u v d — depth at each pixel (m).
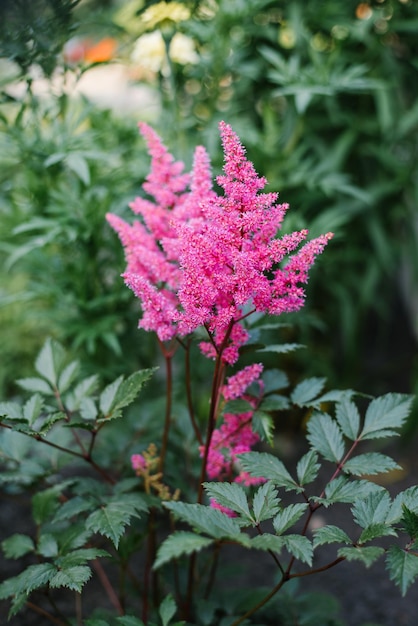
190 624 1.19
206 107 1.70
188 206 1.06
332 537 0.94
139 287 1.01
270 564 1.50
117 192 1.48
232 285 0.97
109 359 1.59
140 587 1.36
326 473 1.79
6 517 1.53
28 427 1.06
